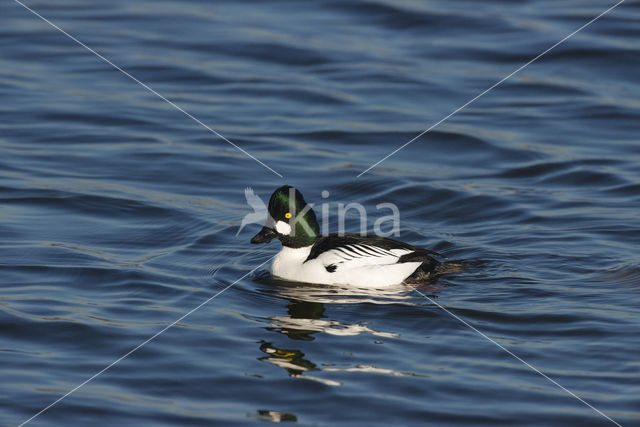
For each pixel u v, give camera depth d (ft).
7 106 66.54
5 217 50.26
